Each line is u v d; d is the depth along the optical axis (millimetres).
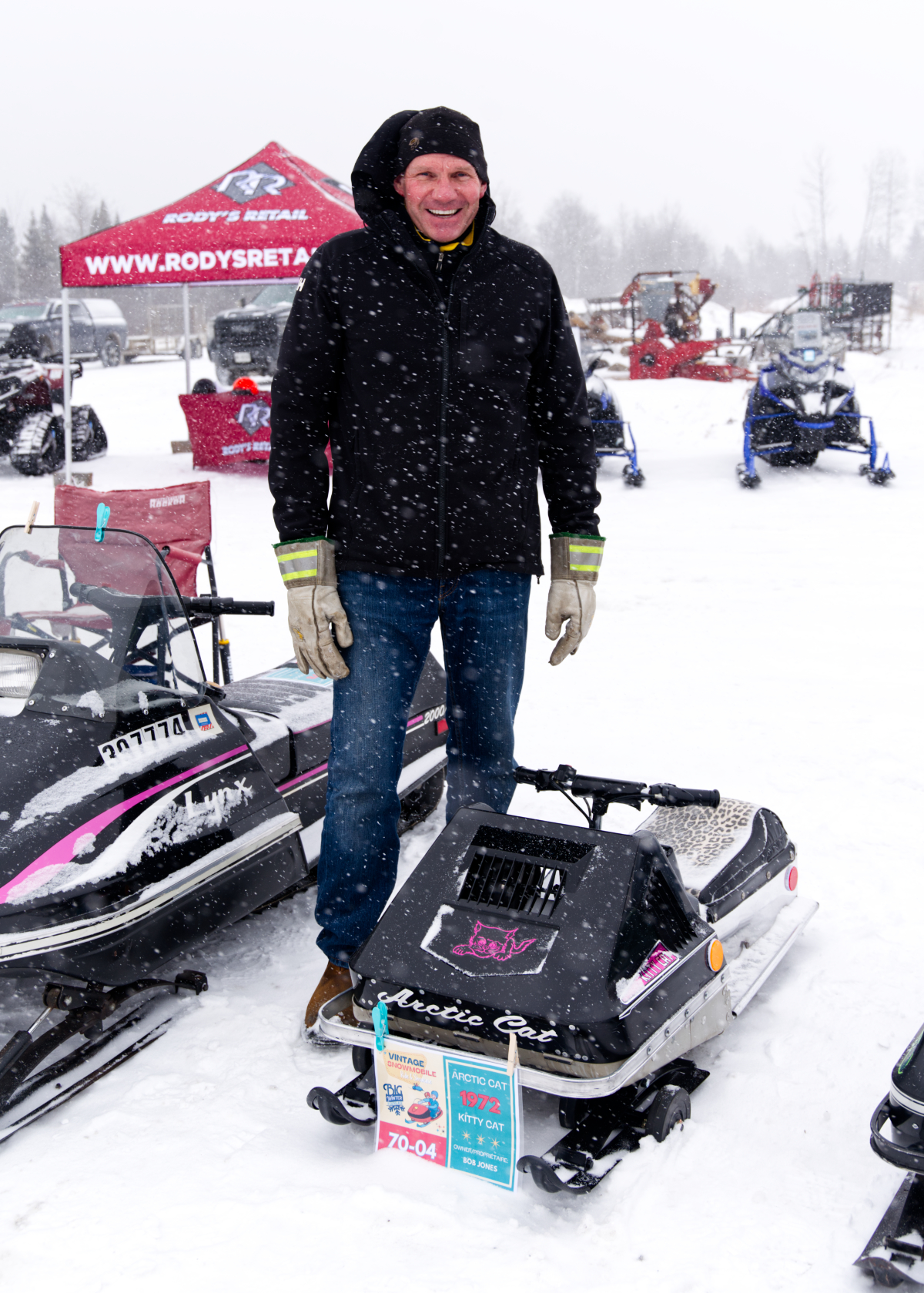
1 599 3070
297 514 2752
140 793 2779
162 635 3010
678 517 10656
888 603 7320
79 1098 2555
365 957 2334
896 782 4332
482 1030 2184
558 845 2420
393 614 2789
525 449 2865
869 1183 2162
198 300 49875
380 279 2688
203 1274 1955
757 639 6539
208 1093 2541
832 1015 2773
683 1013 2324
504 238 2826
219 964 3184
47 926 2473
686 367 22188
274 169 11852
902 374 22891
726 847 3012
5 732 2814
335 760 2809
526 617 2965
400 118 2701
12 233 77438
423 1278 1916
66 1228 2096
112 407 19625
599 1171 2141
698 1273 1923
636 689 5633
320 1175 2232
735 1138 2297
